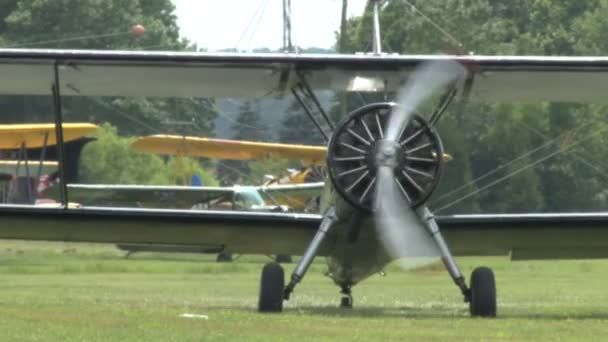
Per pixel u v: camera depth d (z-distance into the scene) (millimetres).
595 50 177000
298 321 40094
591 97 51000
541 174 141000
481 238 49844
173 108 182375
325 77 47812
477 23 165125
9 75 48219
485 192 135625
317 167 122750
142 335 34344
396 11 155750
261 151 120062
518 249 51656
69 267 90500
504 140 136375
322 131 47750
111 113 179625
